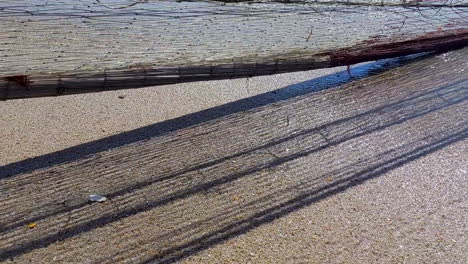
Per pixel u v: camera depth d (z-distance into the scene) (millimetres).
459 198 3160
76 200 3020
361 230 2840
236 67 4398
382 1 6590
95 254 2605
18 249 2621
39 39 4684
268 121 4117
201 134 3861
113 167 3377
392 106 4465
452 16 6609
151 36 4977
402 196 3160
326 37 5453
